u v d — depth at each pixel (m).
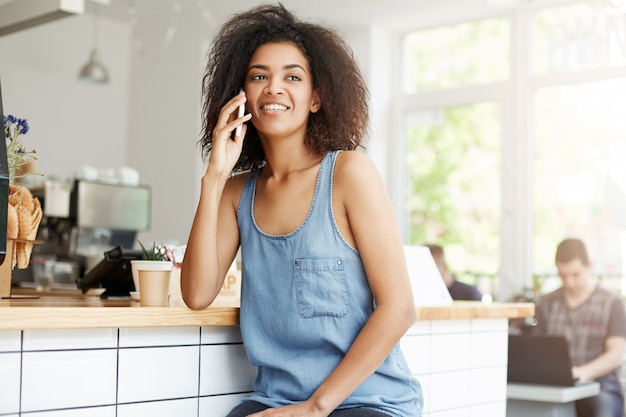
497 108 5.51
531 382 3.66
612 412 4.20
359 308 1.73
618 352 4.26
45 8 3.59
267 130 1.77
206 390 1.89
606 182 4.87
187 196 6.57
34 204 2.17
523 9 5.37
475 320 2.51
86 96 6.99
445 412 2.39
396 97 5.97
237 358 1.96
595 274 5.05
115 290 2.42
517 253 5.37
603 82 5.03
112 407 1.71
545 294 4.75
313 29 1.83
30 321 1.51
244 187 1.88
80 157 6.94
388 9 5.45
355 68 1.87
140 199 4.82
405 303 1.69
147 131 6.95
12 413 1.56
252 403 1.82
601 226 5.05
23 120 2.10
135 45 7.07
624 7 4.85
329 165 1.75
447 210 5.75
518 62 5.38
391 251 1.69
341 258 1.72
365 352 1.66
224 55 1.85
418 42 5.92
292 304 1.73
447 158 5.77
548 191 5.30
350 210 1.71
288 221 1.76
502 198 5.46
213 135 1.79
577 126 5.16
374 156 5.86
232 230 1.88
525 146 5.36
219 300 2.06
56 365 1.62
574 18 5.15
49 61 6.78
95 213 4.58
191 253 1.78
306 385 1.73
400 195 5.96
